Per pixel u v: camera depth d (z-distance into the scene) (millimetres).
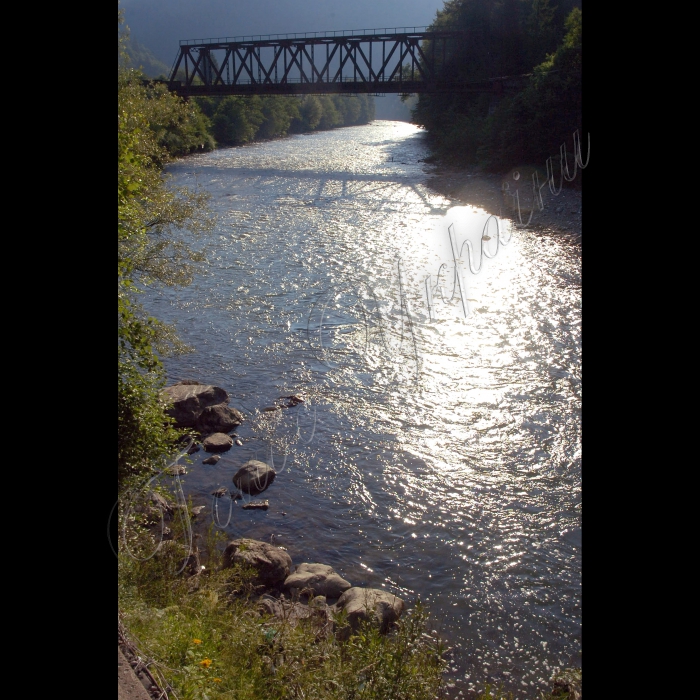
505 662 6117
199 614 5496
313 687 4422
